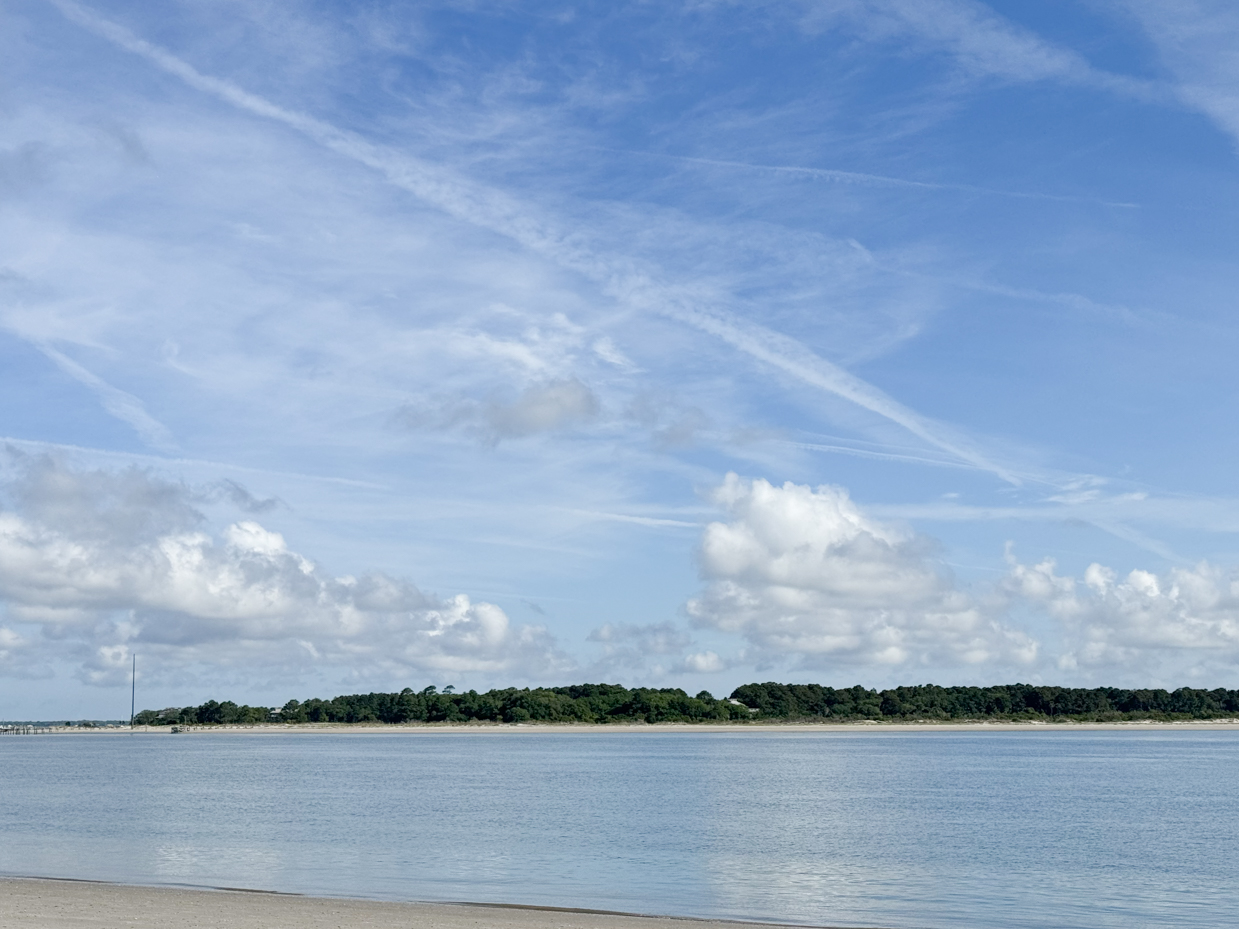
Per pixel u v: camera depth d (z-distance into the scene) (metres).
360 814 83.94
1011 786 113.75
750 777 129.12
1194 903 45.81
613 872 52.81
